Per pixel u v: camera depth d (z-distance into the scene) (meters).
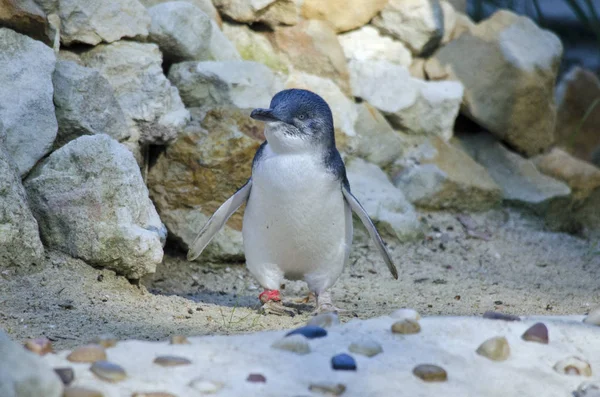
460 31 15.36
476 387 5.93
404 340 6.47
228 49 12.97
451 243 13.46
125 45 11.55
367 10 14.43
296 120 8.45
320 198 8.60
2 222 8.95
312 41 13.72
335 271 9.22
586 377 6.25
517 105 15.01
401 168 14.20
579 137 17.00
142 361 5.79
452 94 14.55
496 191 14.46
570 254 13.72
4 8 10.19
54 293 8.86
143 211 10.04
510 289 11.21
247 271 11.94
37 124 10.02
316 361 6.03
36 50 10.33
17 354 4.92
